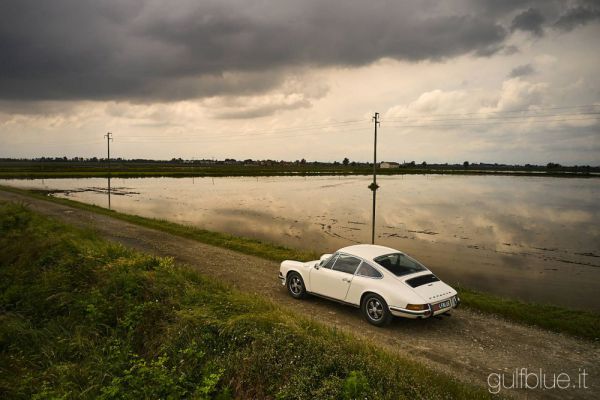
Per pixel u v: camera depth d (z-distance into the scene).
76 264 11.79
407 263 9.12
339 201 44.69
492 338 8.07
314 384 5.60
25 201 34.22
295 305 9.97
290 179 98.31
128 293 9.34
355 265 9.19
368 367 5.71
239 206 39.25
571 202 47.91
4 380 6.77
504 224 29.70
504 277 14.99
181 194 52.97
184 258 15.43
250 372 6.13
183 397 6.05
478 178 126.88
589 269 16.41
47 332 8.43
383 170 173.12
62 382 6.48
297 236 23.12
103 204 40.00
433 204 43.25
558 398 5.82
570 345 7.79
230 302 8.48
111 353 7.43
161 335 7.57
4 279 12.36
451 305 8.45
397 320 9.02
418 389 5.31
